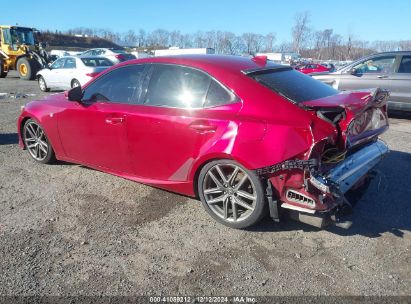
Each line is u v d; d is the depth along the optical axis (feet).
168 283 9.46
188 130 11.98
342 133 10.82
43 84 48.62
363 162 12.19
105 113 14.05
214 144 11.39
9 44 66.64
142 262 10.28
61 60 47.50
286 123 10.60
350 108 10.76
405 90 28.14
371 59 29.99
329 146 10.85
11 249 10.80
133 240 11.32
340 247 10.98
